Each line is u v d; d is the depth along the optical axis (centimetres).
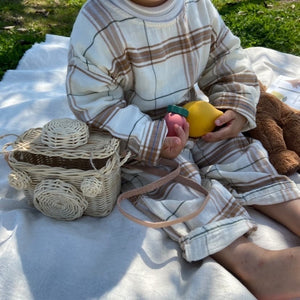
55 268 124
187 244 128
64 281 121
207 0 152
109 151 127
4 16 341
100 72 136
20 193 161
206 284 118
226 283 117
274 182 145
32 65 252
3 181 165
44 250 127
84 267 125
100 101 138
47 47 262
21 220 137
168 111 145
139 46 136
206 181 149
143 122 137
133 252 128
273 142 167
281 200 142
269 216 148
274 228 143
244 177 148
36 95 222
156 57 139
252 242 133
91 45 134
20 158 136
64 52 262
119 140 136
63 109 208
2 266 121
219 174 150
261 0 383
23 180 133
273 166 161
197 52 149
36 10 356
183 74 149
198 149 160
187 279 124
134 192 137
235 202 139
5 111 203
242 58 163
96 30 133
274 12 350
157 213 137
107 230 138
